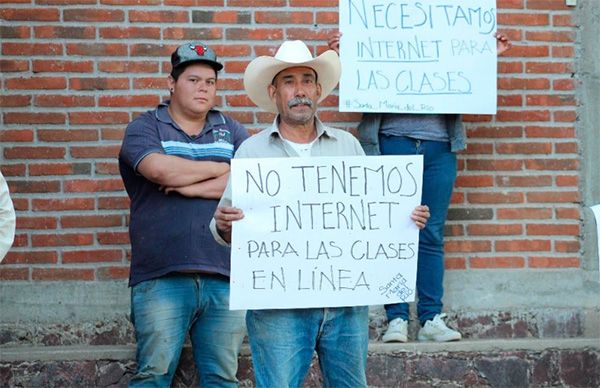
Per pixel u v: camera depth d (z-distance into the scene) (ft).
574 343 20.36
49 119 20.95
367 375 19.83
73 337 20.74
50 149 20.93
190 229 17.94
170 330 17.92
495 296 21.66
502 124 21.94
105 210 20.98
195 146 18.54
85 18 21.08
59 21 21.03
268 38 21.47
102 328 20.80
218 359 18.26
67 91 21.02
